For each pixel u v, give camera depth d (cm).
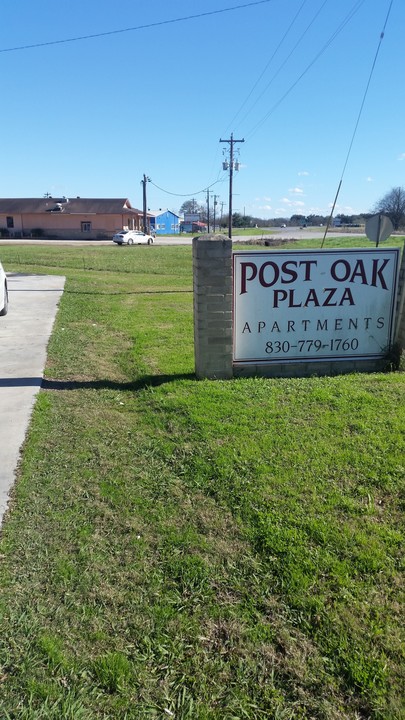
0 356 713
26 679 215
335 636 233
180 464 390
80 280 1748
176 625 243
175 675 218
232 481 360
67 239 5869
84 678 216
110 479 372
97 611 251
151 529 314
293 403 505
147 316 1065
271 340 624
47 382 605
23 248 3825
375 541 294
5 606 253
